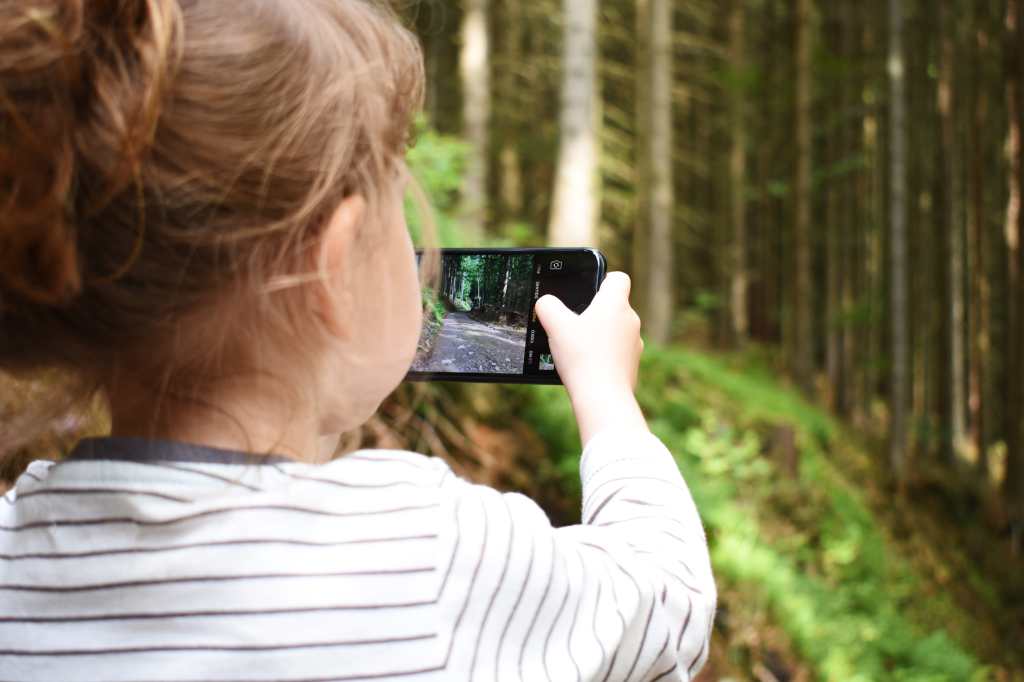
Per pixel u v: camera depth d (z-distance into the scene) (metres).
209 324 0.57
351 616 0.57
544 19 16.48
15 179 0.52
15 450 0.64
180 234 0.54
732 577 6.48
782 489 8.91
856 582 8.64
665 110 13.45
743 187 19.38
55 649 0.57
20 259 0.52
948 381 17.62
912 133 19.02
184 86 0.53
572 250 0.86
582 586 0.62
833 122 18.61
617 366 0.78
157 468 0.58
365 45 0.61
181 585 0.56
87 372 0.59
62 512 0.59
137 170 0.51
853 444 14.96
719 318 20.80
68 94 0.52
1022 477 15.87
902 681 7.15
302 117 0.55
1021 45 16.31
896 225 14.84
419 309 0.67
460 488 0.63
